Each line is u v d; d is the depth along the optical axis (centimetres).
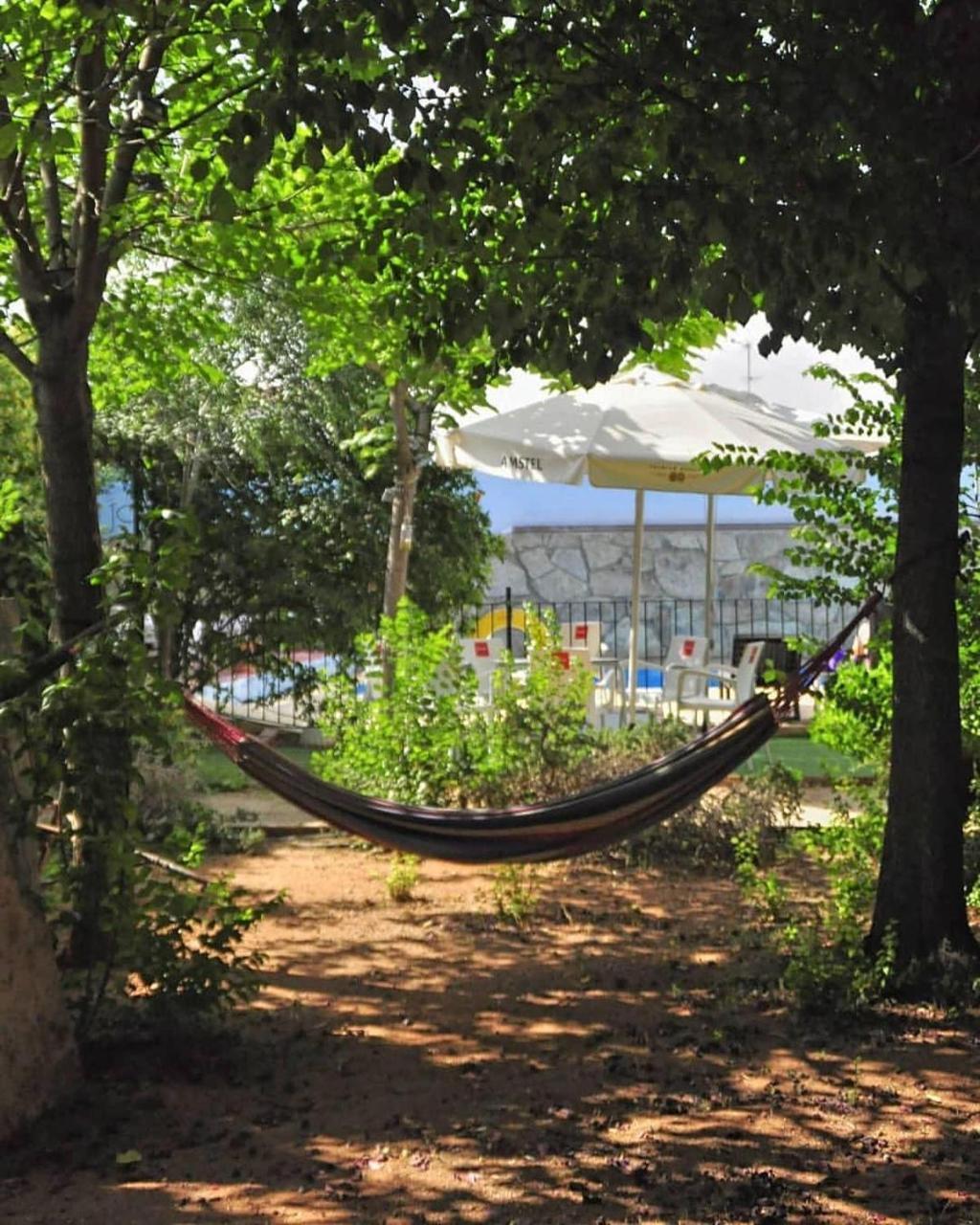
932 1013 623
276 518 1478
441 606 1527
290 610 1477
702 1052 582
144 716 538
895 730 666
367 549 1466
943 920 651
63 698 528
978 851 757
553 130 550
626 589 2009
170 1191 450
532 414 1201
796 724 1477
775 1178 462
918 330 638
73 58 705
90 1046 563
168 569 537
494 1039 601
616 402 1223
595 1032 609
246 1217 431
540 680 998
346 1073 559
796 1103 527
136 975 638
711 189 521
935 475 661
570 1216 433
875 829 762
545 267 589
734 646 1523
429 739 972
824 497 786
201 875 885
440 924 783
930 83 520
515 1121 511
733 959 713
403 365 898
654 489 1138
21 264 677
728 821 923
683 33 526
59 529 679
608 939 755
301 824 1038
